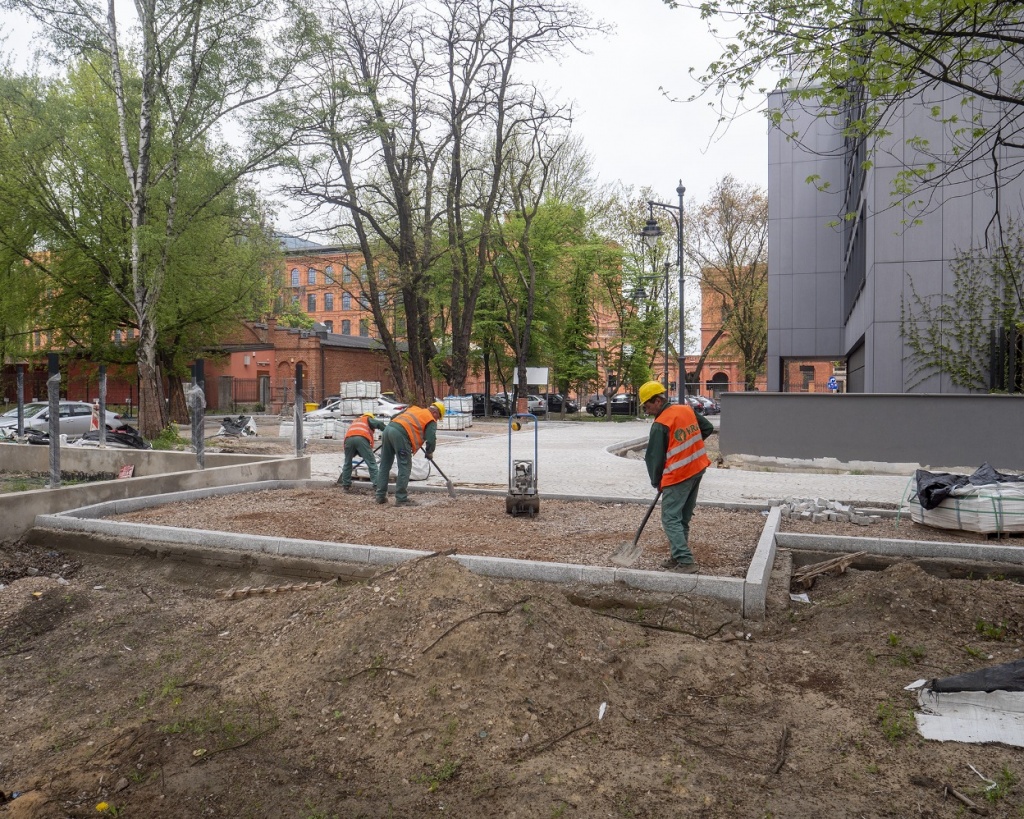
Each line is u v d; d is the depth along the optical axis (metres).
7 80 19.83
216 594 6.37
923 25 5.95
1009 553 6.29
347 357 50.66
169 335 30.14
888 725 3.78
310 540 6.90
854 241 22.69
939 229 16.23
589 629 4.67
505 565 6.00
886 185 16.64
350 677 4.20
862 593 5.35
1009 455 14.07
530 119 29.45
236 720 4.02
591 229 41.47
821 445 15.24
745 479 12.52
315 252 41.91
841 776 3.38
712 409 45.38
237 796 3.41
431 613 4.43
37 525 8.17
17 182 20.81
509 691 3.92
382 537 7.33
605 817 3.10
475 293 32.38
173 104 20.33
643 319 40.41
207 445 20.14
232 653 4.80
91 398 46.91
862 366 21.80
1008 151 15.13
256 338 48.00
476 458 16.17
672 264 41.50
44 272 25.61
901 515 8.55
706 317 66.88
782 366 30.14
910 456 14.65
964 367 16.08
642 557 6.48
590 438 23.88
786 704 4.06
